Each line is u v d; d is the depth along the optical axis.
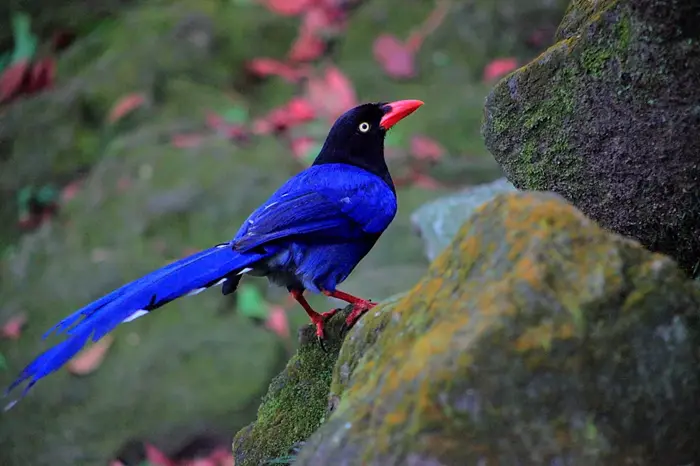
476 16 18.22
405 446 4.07
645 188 5.72
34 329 13.21
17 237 16.78
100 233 14.39
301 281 7.96
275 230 7.73
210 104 16.91
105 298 6.47
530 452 4.04
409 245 13.38
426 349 4.20
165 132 16.06
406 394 4.15
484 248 4.45
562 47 5.98
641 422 4.13
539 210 4.40
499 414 4.05
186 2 19.38
